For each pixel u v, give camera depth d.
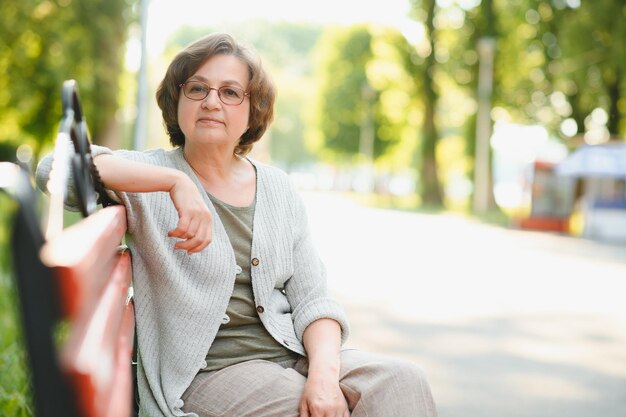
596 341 8.44
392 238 21.80
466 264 15.45
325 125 72.19
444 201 51.03
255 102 2.99
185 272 2.76
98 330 1.35
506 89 42.56
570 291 12.16
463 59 45.34
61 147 1.94
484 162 41.03
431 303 10.45
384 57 51.50
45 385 1.17
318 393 2.68
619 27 31.55
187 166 2.94
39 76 24.08
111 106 25.78
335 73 71.44
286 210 3.05
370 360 2.83
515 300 10.98
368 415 2.70
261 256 2.89
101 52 25.25
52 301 1.16
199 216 2.53
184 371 2.70
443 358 7.36
